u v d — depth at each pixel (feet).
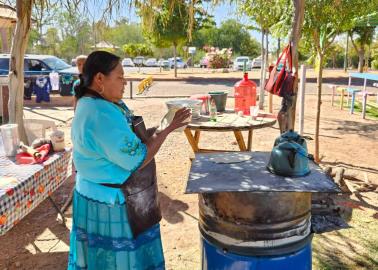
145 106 39.04
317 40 18.53
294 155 7.54
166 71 106.73
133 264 7.29
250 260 7.20
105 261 7.30
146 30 13.87
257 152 9.55
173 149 22.33
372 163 20.03
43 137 13.70
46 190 11.01
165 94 51.24
